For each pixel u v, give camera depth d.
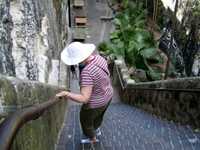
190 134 4.70
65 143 4.80
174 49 15.12
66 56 3.73
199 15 12.09
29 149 2.57
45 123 3.62
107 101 4.02
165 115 6.37
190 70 12.41
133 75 15.55
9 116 1.72
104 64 3.85
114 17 22.02
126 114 7.95
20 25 5.12
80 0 22.09
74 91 14.62
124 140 4.85
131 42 16.05
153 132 5.19
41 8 7.17
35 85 3.13
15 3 5.00
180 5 14.67
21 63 5.20
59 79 9.95
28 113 1.94
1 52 4.45
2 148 1.35
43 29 7.18
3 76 2.15
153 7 21.03
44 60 6.94
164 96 6.41
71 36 19.64
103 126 5.99
